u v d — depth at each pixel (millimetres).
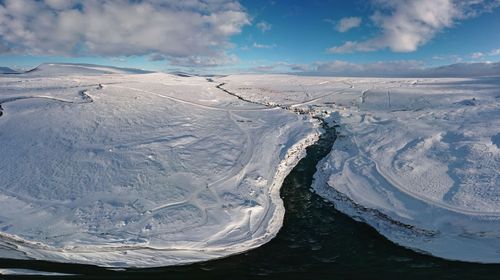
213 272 15305
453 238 16891
